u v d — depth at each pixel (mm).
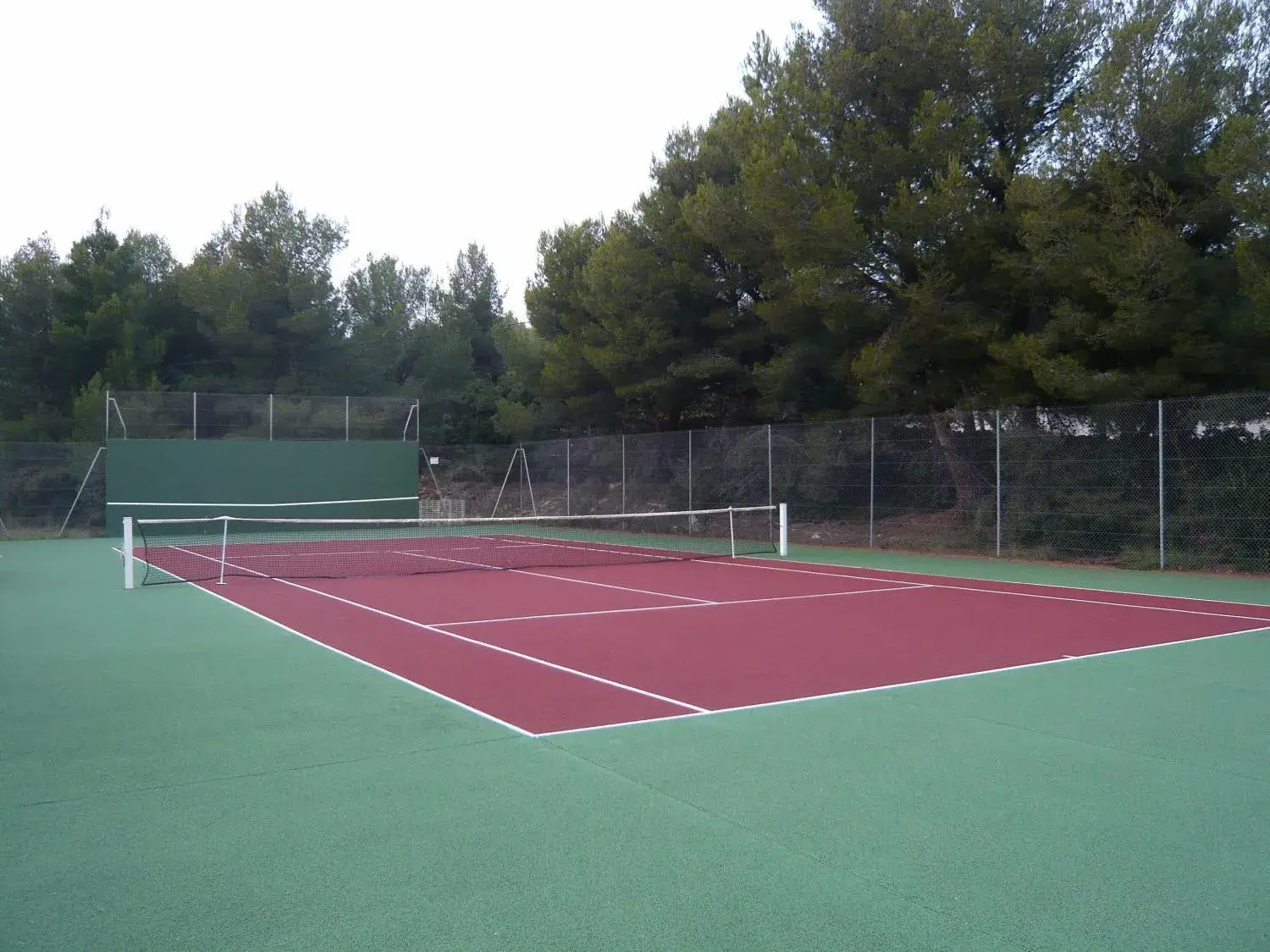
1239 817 4863
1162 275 16734
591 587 15250
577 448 31078
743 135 25438
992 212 20062
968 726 6641
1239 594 13898
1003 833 4645
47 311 42594
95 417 35781
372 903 3896
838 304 21484
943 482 20469
